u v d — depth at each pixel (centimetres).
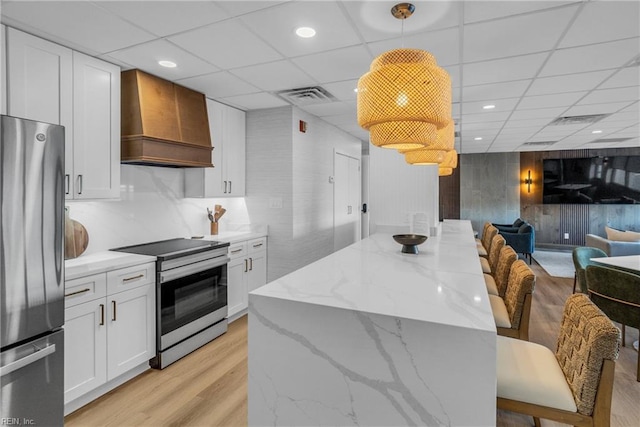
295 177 393
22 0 174
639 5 184
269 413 155
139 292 249
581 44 232
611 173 768
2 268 150
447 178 901
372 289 166
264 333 156
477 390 120
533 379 141
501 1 180
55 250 171
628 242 504
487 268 348
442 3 181
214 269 315
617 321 268
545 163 820
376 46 233
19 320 157
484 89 329
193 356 285
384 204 378
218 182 363
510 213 859
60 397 178
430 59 147
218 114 363
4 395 156
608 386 127
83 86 240
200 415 210
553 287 511
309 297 153
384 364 133
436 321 126
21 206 156
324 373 144
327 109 403
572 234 815
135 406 219
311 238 434
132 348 244
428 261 232
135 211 308
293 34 216
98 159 250
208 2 179
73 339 207
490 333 118
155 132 274
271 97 351
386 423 133
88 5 180
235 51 239
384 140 155
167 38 220
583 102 375
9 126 152
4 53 198
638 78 299
